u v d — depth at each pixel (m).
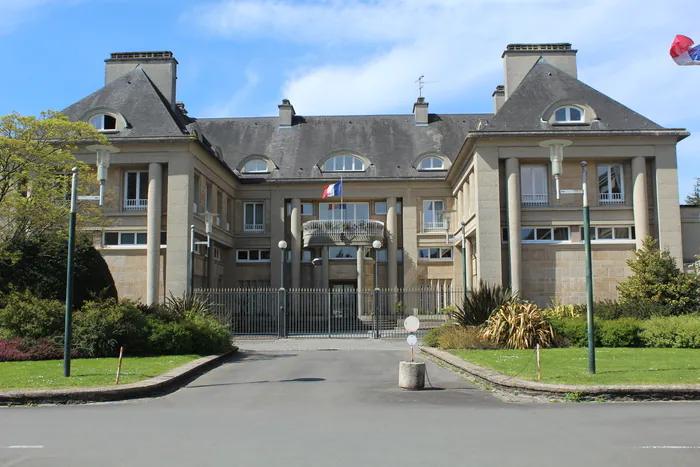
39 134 21.66
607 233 31.05
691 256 31.41
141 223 31.62
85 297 21.17
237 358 20.48
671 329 20.30
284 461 7.10
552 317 23.00
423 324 34.00
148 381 12.89
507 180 30.45
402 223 39.47
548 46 36.41
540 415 10.03
